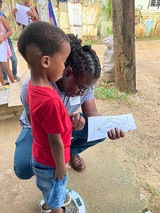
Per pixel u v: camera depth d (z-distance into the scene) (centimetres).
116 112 346
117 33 357
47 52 90
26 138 166
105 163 225
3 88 360
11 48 432
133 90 408
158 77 504
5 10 1216
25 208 173
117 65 392
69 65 118
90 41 1013
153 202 185
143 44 936
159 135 288
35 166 131
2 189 191
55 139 106
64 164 119
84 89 129
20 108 305
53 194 133
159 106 367
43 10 354
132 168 225
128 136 283
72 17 922
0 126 290
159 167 230
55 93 102
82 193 187
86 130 178
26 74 339
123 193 188
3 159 229
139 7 1018
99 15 967
